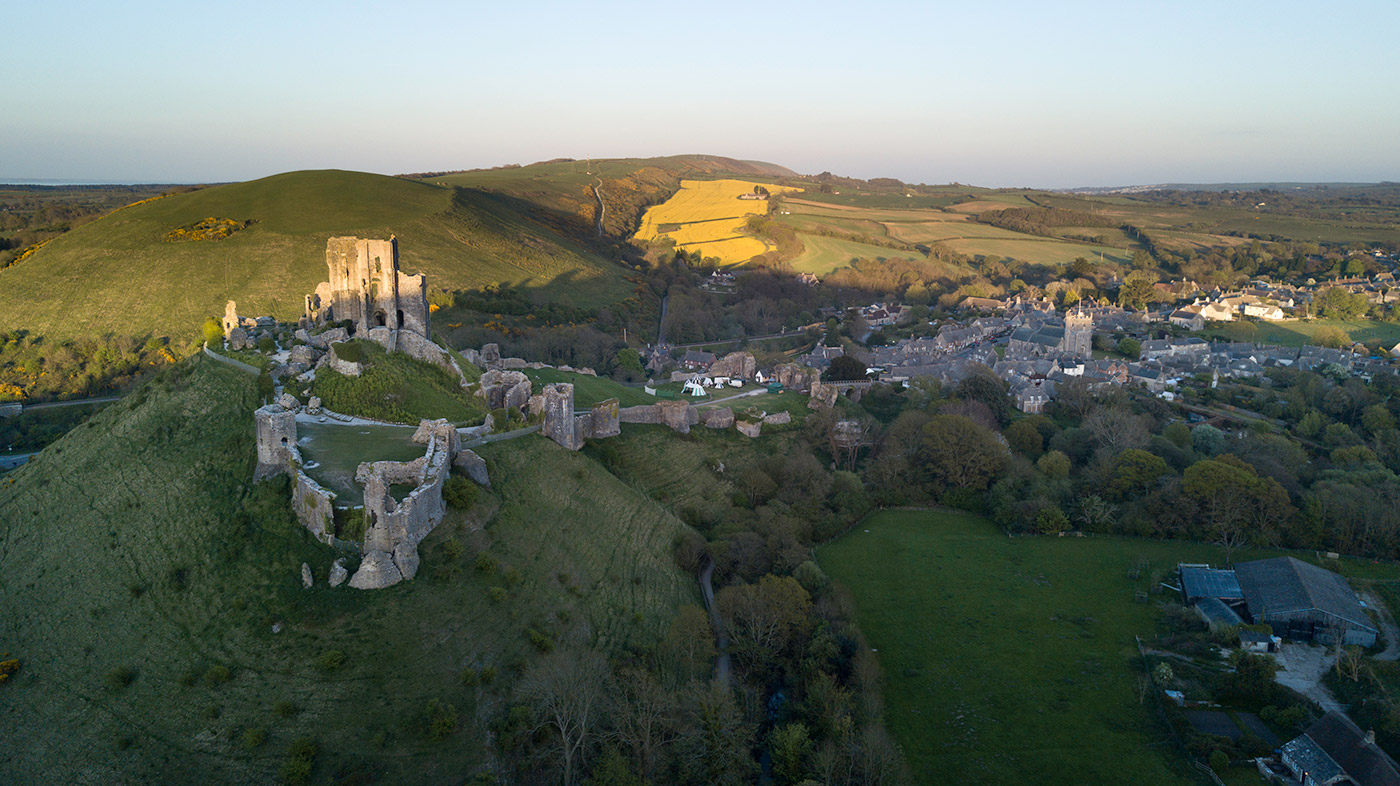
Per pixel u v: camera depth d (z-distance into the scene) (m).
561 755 72.75
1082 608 106.19
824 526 126.25
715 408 156.25
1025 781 77.31
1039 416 178.12
